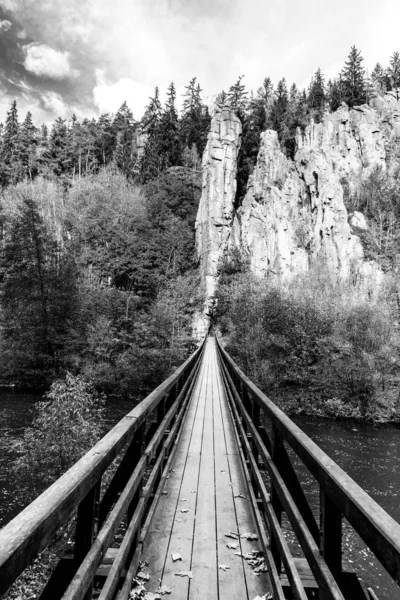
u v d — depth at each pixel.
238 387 7.76
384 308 36.94
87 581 1.58
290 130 85.00
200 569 2.93
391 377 27.80
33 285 27.59
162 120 80.25
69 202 50.88
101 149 80.69
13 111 79.69
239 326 34.44
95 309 30.75
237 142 67.19
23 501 10.45
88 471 1.58
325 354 29.66
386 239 65.19
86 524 1.75
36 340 27.25
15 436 15.83
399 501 12.94
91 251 42.62
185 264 54.41
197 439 6.63
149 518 3.39
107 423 19.25
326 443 19.59
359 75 98.81
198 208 67.75
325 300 35.50
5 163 70.50
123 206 50.94
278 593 2.37
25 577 7.11
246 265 55.28
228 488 4.54
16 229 28.23
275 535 2.62
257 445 3.68
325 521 1.63
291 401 27.47
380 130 89.62
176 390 6.29
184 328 36.91
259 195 64.44
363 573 8.87
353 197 78.56
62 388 11.34
